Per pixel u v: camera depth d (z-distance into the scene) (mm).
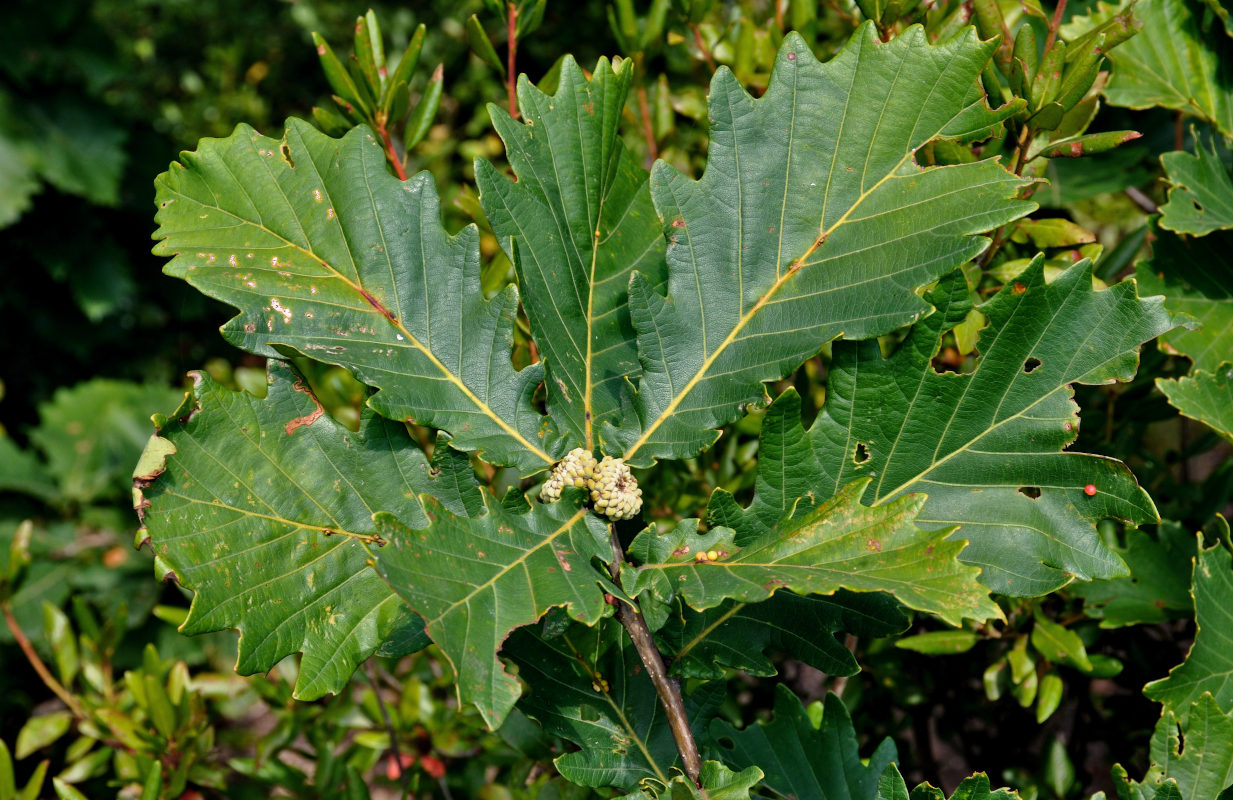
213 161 588
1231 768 602
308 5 2930
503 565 529
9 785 813
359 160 593
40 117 2707
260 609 559
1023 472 591
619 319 614
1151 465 843
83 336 2818
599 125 618
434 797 924
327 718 914
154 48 3264
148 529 553
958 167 585
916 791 580
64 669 924
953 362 765
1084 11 854
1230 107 746
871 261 587
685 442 582
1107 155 868
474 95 2162
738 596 528
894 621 581
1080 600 799
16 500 2219
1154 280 707
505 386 583
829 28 911
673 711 570
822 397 814
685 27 844
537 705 623
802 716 666
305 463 577
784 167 596
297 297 580
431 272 589
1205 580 649
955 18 670
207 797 942
